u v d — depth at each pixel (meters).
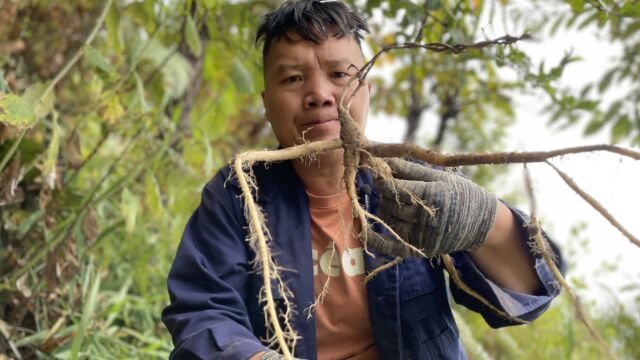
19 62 3.49
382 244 1.53
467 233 1.49
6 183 2.37
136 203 2.58
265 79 1.83
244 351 1.41
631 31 3.39
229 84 3.00
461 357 1.84
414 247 1.48
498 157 1.39
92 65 2.46
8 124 2.27
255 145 5.00
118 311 2.85
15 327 2.40
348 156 1.57
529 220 1.62
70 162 2.90
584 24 3.32
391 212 1.52
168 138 2.80
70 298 2.63
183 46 3.33
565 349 3.88
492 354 4.20
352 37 1.78
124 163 3.17
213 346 1.46
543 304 1.64
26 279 2.72
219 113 3.04
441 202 1.46
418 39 2.32
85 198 2.69
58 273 2.47
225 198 1.75
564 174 1.34
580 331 4.29
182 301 1.60
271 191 1.77
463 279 1.76
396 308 1.72
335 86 1.75
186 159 2.99
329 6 1.77
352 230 1.78
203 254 1.69
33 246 2.64
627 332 4.21
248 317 1.67
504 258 1.64
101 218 3.11
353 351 1.77
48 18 3.55
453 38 2.40
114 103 2.66
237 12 3.04
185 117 3.40
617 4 2.12
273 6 3.01
